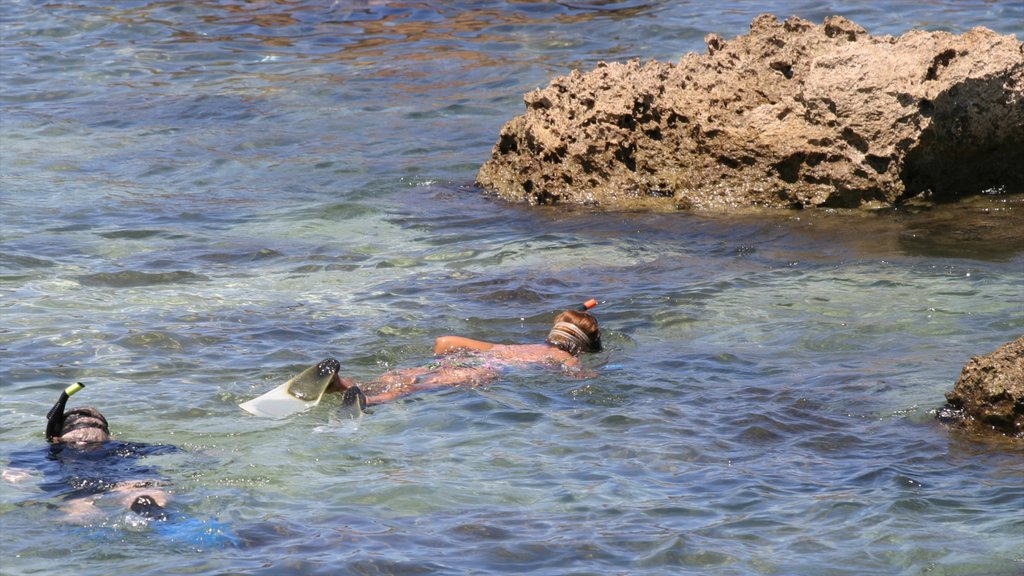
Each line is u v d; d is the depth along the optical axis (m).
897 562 18.67
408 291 34.22
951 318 30.77
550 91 46.56
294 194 46.38
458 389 26.27
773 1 79.19
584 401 25.70
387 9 80.69
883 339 29.52
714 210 42.94
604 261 37.03
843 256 36.81
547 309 32.47
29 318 31.27
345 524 19.91
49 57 70.75
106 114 59.31
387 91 62.94
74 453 22.53
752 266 36.16
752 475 21.97
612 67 46.50
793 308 32.03
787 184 42.84
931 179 42.72
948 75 41.66
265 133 55.81
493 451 23.06
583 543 19.27
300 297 33.62
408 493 21.11
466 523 19.95
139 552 18.86
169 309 32.31
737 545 19.25
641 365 28.03
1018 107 42.00
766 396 25.92
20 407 25.23
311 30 76.69
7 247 38.09
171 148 53.41
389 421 24.56
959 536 19.44
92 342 29.50
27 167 49.94
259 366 27.98
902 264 35.69
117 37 75.38
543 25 75.31
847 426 24.33
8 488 21.06
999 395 24.02
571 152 45.03
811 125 42.91
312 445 23.28
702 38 70.81
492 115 58.22
